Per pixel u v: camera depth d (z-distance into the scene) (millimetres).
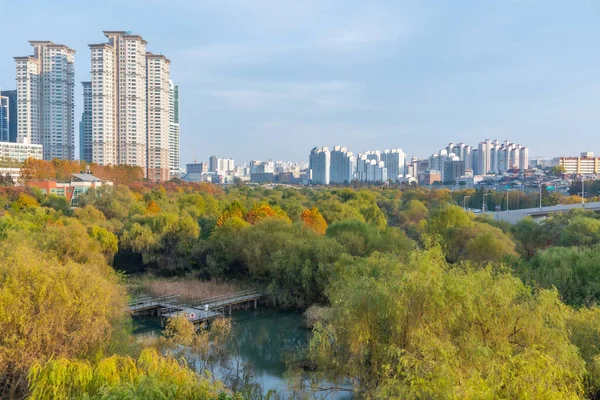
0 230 56562
